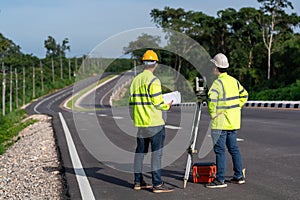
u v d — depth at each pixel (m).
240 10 53.06
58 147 12.41
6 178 8.46
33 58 112.88
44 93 99.81
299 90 33.16
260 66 52.34
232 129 6.79
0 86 65.38
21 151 13.52
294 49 48.16
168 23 53.53
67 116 31.80
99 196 6.42
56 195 6.71
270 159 8.91
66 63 121.38
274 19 51.28
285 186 6.62
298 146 10.47
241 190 6.50
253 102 29.61
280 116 19.53
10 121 35.53
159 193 6.54
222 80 6.74
